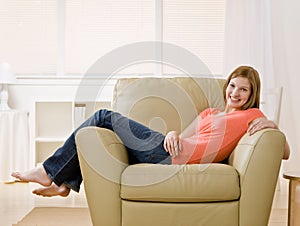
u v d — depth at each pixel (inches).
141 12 208.5
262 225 94.6
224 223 94.3
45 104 206.4
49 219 126.6
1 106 192.1
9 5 209.2
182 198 93.8
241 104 109.8
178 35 207.8
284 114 196.7
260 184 94.0
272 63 196.2
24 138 187.5
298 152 196.4
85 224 121.5
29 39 209.8
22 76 203.8
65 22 207.8
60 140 191.8
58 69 206.1
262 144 94.3
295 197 99.6
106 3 208.5
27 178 105.1
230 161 104.8
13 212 135.2
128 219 95.3
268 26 196.7
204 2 207.8
